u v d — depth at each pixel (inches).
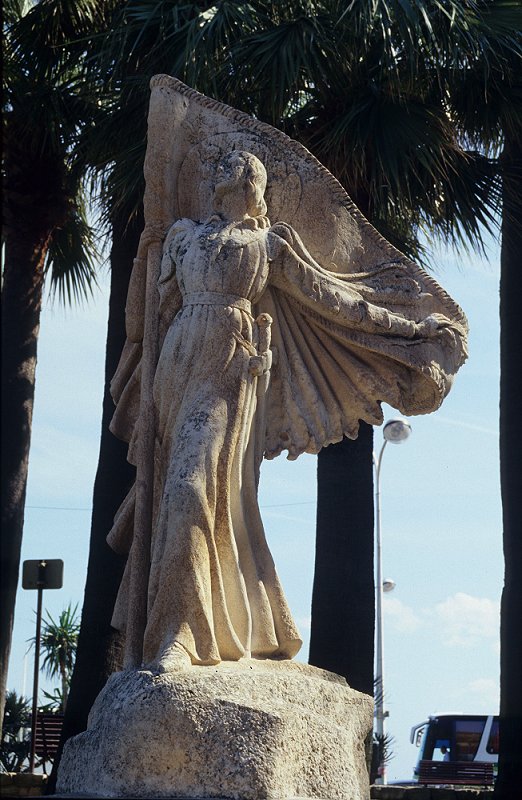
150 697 202.4
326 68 407.5
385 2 392.5
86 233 530.0
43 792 416.2
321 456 418.9
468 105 427.2
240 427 226.4
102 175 447.5
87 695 392.8
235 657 218.4
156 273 240.7
